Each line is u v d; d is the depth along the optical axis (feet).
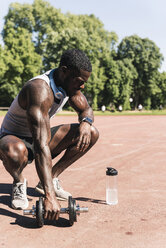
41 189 9.96
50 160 7.28
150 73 189.67
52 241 6.68
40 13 178.29
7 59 129.70
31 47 136.87
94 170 14.75
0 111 126.00
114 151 21.20
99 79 160.25
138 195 10.46
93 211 8.78
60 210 7.23
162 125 50.44
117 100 183.32
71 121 63.67
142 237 6.90
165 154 19.71
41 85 7.54
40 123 7.28
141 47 187.52
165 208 9.07
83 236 6.96
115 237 6.91
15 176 8.68
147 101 197.36
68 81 7.64
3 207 9.07
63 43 147.54
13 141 8.30
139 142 26.48
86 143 8.68
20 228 7.45
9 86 138.92
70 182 12.29
